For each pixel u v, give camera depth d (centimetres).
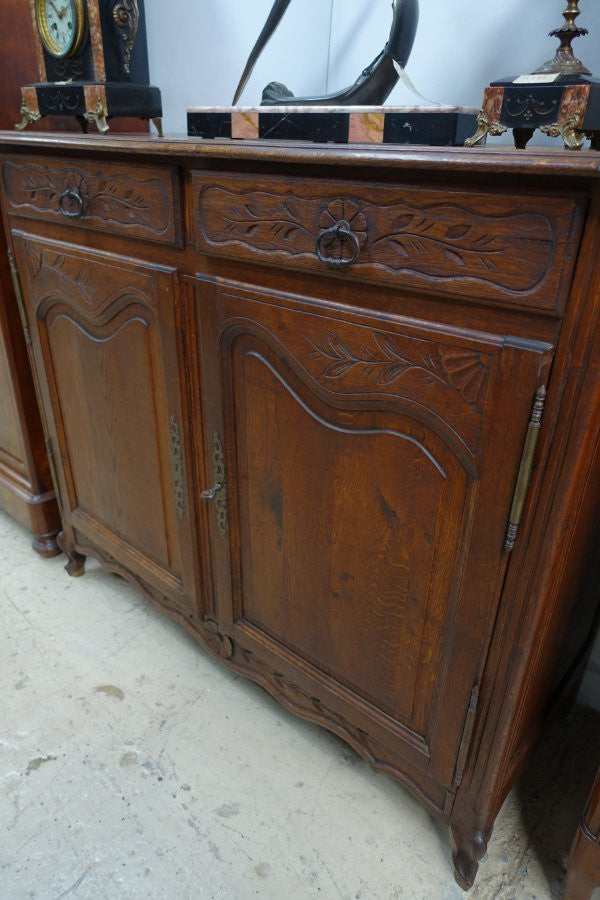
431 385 68
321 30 127
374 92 97
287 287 77
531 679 80
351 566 87
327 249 70
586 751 114
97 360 112
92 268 103
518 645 72
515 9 102
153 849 95
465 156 56
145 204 88
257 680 115
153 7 148
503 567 70
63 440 133
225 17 137
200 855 95
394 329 68
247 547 103
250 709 120
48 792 103
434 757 88
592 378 57
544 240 55
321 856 95
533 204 54
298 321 77
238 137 101
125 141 85
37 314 121
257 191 74
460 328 64
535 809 104
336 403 77
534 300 57
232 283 82
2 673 125
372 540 83
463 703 81
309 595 96
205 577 113
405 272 65
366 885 92
